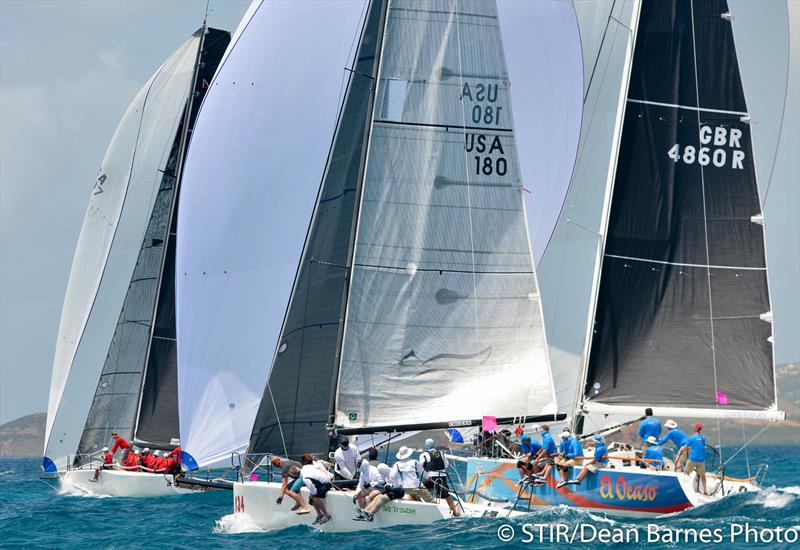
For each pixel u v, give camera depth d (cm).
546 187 10681
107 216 13825
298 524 8138
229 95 9681
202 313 9594
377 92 8775
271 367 8862
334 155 8994
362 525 7838
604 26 10719
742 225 9450
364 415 8556
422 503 7919
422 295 8725
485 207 8894
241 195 9562
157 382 13238
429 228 8781
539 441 8956
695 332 9362
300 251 9506
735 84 9569
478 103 8950
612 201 9462
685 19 9600
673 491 8088
